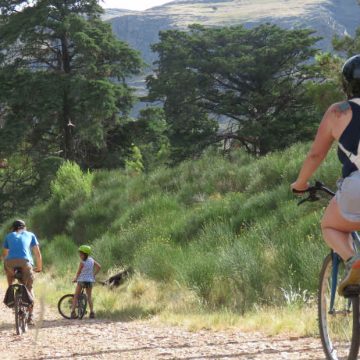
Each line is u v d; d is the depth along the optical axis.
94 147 86.94
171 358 12.41
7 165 83.94
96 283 36.62
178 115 95.19
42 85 79.88
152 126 87.44
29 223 58.53
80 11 85.44
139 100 90.75
